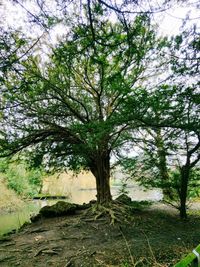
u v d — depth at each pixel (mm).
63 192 28203
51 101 12336
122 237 10141
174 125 8797
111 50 4453
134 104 7613
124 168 11898
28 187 27344
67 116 12969
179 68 6266
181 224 11422
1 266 8211
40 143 12875
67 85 11758
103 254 8570
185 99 7309
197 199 17031
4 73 4461
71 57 4488
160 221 11648
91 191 33562
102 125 8586
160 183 11844
